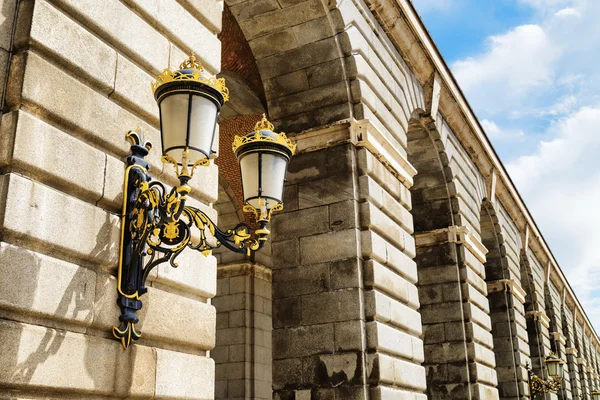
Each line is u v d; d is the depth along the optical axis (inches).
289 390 382.6
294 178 425.4
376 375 366.6
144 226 192.5
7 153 171.0
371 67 459.5
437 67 582.9
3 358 156.2
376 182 426.9
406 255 447.2
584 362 1689.2
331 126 418.9
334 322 381.7
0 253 161.0
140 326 200.5
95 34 210.4
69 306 177.5
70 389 173.2
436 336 594.6
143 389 196.2
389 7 492.7
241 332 695.7
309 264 401.4
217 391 685.9
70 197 185.8
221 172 681.6
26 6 186.5
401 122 501.7
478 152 745.6
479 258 666.2
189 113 177.3
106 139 203.5
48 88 185.3
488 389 599.2
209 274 236.1
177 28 244.2
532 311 1085.8
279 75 448.1
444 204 629.3
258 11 438.3
